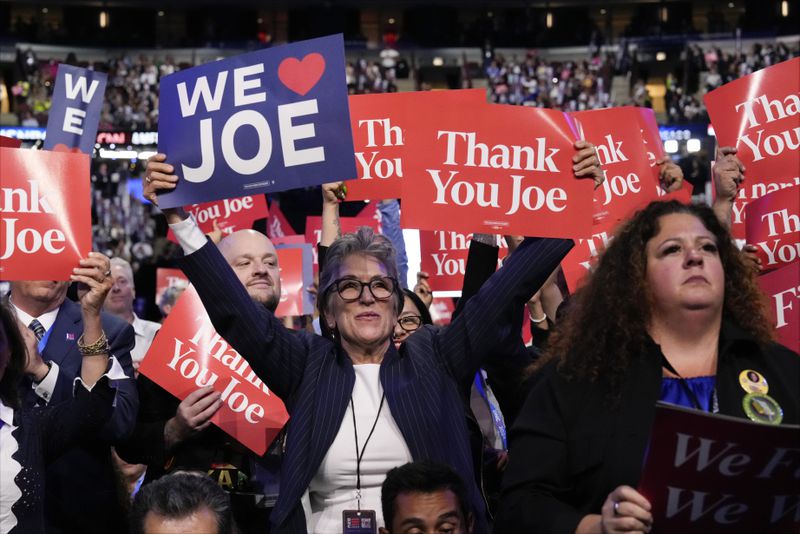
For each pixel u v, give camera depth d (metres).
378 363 2.90
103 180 24.03
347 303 2.86
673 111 27.25
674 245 2.33
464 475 2.73
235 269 3.80
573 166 3.00
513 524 2.25
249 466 3.42
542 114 3.03
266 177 2.96
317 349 2.91
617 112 4.17
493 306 2.85
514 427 2.38
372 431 2.78
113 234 22.33
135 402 3.14
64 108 3.42
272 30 37.31
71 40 33.53
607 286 2.36
